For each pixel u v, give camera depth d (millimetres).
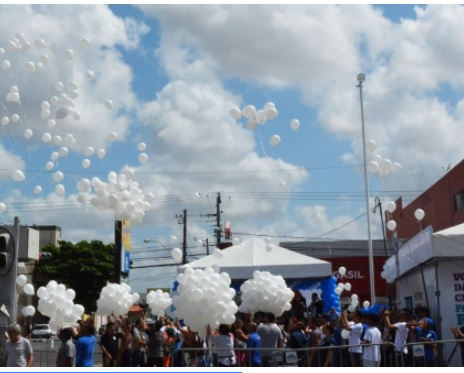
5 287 10641
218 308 10055
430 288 12672
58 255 47562
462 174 30891
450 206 32844
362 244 42375
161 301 12883
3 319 11586
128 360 13805
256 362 9906
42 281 46688
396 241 17438
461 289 11766
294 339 11844
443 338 11672
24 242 13953
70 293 11125
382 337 12391
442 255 11641
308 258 14797
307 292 17266
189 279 10250
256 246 15133
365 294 37781
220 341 10211
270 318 11109
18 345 10547
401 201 43281
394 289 28438
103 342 13594
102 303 12375
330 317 13531
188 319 10141
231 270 14531
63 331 10672
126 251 24156
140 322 13477
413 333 10914
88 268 46469
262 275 12695
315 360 10461
